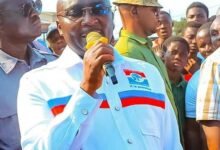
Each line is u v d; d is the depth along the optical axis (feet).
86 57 6.25
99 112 7.13
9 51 10.45
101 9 7.38
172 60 15.94
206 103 10.32
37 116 6.93
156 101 7.73
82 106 6.43
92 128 7.02
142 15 12.81
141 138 7.33
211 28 12.36
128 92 7.49
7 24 10.30
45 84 7.21
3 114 9.82
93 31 7.34
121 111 7.27
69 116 6.43
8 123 9.86
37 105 7.05
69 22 7.37
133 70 7.82
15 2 10.34
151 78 7.94
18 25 10.33
